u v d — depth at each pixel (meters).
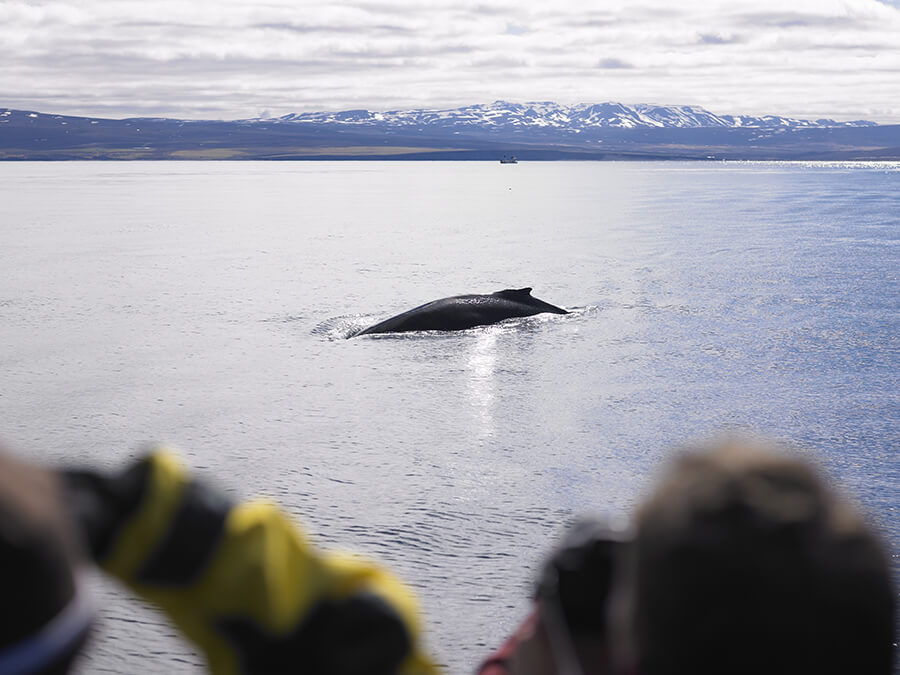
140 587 1.48
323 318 29.72
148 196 127.75
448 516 13.50
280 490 14.54
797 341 25.16
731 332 26.48
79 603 1.25
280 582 1.53
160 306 31.86
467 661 9.76
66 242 56.69
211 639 1.54
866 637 1.42
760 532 1.41
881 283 35.50
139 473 1.46
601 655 1.98
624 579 1.62
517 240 57.06
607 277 38.62
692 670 1.45
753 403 19.41
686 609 1.44
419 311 27.58
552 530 13.08
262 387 20.98
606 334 26.47
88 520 1.36
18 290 35.41
